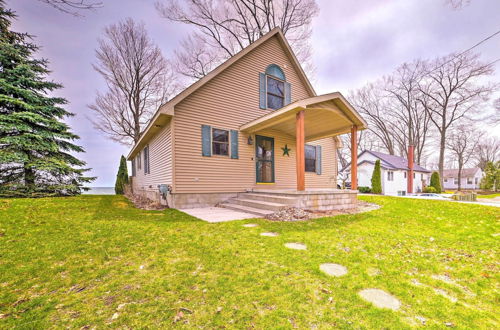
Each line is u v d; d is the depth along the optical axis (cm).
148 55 1752
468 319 160
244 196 791
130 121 1841
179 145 704
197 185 732
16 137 891
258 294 190
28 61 1052
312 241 339
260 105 902
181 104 714
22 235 376
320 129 864
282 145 960
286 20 1570
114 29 1622
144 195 1170
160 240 345
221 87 803
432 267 248
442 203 881
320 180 1107
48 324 155
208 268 243
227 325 153
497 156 3684
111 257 277
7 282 216
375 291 197
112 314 165
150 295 190
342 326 152
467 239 362
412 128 2764
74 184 1105
